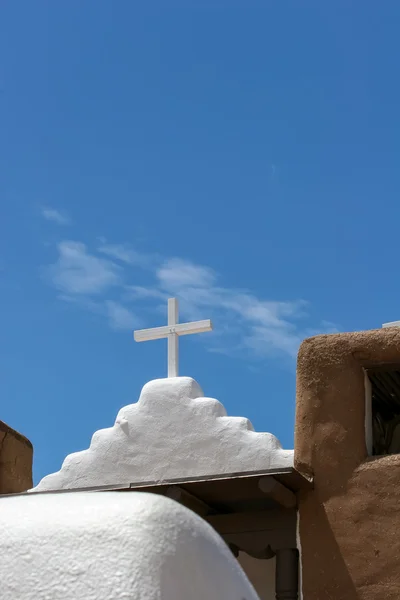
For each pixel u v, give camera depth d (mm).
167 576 1861
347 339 10562
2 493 11680
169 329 12148
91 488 10250
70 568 1862
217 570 1970
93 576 1845
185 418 11273
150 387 11547
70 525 1932
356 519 9867
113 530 1912
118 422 11469
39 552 1894
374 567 9648
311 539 9938
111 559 1866
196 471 10992
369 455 10219
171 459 11133
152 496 2047
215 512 10648
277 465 10742
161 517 1956
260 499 10297
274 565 11609
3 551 1905
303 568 9883
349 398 10375
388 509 9805
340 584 9695
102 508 1980
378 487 9914
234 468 10875
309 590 9766
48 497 2125
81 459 11445
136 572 1844
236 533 10328
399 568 9555
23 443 12242
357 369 10469
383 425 11461
